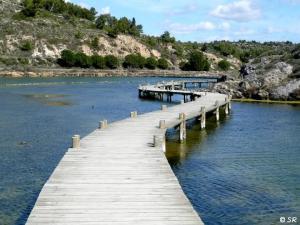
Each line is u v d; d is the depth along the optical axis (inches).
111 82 3848.4
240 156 1034.7
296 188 784.9
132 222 483.2
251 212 671.1
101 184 618.8
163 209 523.5
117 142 914.7
